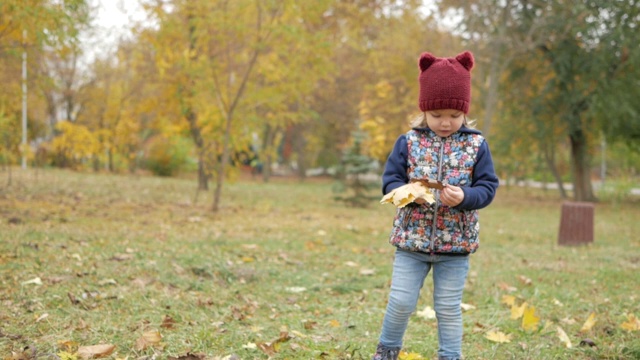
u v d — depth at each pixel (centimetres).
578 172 1991
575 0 1625
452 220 290
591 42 1677
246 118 1197
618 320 432
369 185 1466
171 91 1429
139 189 1497
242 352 334
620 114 1653
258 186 2119
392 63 1767
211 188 1778
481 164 293
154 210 1038
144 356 315
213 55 1103
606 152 2867
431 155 298
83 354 311
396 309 296
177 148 2509
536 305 477
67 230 710
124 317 388
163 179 2100
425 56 296
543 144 1898
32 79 1090
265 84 1190
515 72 1842
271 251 690
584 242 881
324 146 3195
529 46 1608
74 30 770
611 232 1082
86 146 2281
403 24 1845
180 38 1193
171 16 1130
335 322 403
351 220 1112
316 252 707
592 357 353
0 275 462
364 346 358
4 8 727
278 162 3684
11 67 1056
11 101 1127
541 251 799
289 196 1655
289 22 1053
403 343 368
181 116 1509
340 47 2308
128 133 2316
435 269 302
